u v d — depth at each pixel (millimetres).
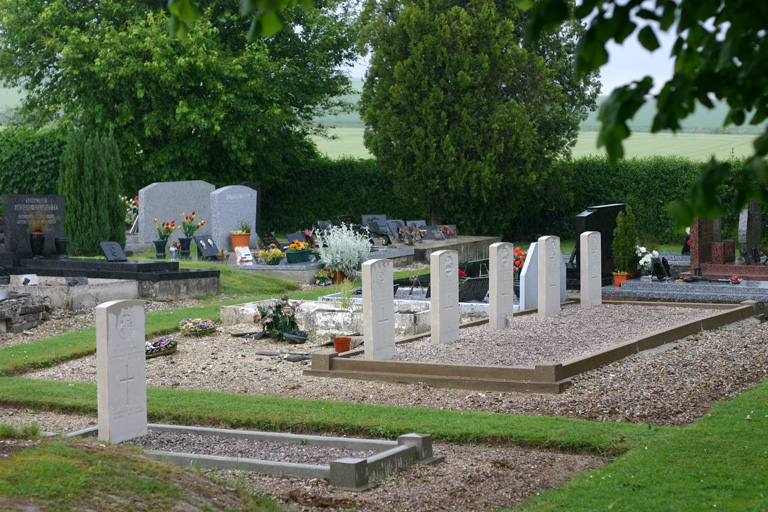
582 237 16344
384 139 33531
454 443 8109
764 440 7504
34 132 38344
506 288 14094
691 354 11992
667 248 31922
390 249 27328
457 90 32594
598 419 8852
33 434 7008
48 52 35844
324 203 40531
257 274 22453
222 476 6941
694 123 76562
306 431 8695
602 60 2877
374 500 6387
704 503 5895
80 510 4984
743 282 19391
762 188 2740
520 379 10273
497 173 32938
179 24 3148
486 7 32125
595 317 15125
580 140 70312
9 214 20125
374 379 11070
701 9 2738
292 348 13836
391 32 33094
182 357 13086
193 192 30109
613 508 5898
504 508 6184
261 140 35969
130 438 8148
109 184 25469
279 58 38469
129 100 34531
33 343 13977
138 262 19891
